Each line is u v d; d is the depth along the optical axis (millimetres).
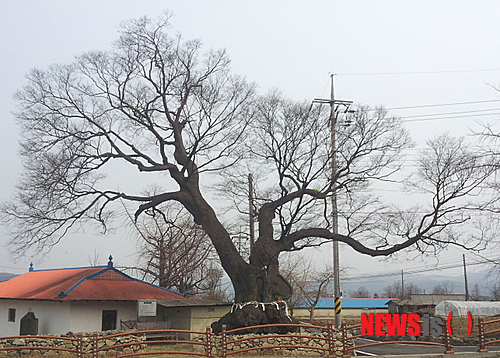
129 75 25797
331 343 16672
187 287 44812
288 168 25062
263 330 22297
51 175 23906
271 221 25625
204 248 44500
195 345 21406
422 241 24719
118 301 27031
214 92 26094
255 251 24703
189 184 25516
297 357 19234
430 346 27109
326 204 25594
